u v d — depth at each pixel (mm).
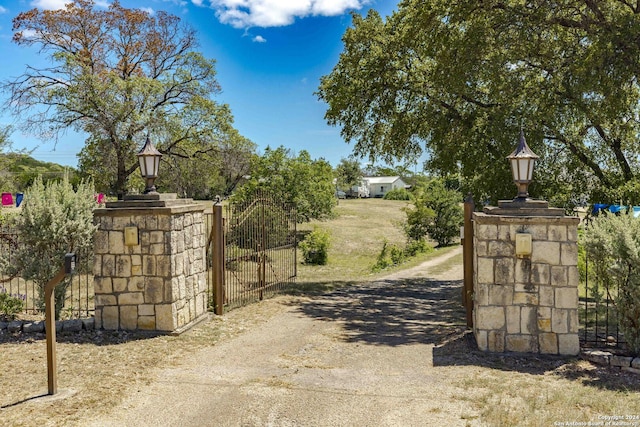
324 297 12078
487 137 12562
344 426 4320
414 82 14406
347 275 17891
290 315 9594
